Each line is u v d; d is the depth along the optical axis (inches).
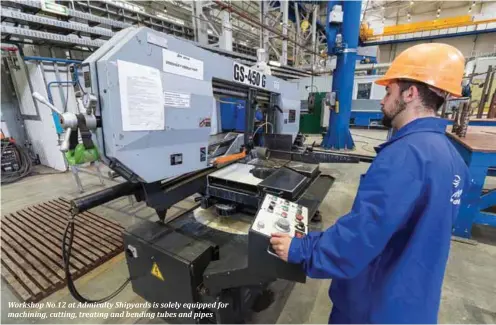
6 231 76.3
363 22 414.9
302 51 307.1
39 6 93.8
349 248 22.5
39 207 93.6
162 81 34.8
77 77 31.2
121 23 124.5
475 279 58.0
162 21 160.9
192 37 181.3
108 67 28.1
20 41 112.0
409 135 23.5
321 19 363.6
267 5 199.5
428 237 22.4
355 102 291.6
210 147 67.4
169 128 37.0
